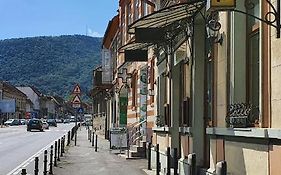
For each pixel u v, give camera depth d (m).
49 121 100.69
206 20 11.28
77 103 33.59
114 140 27.52
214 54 11.23
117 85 36.22
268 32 8.01
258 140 8.16
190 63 13.69
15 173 18.55
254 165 8.34
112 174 17.17
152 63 21.83
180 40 14.96
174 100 16.86
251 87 9.34
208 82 12.66
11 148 32.78
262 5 8.29
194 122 13.11
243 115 9.08
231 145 9.60
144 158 23.03
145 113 25.09
